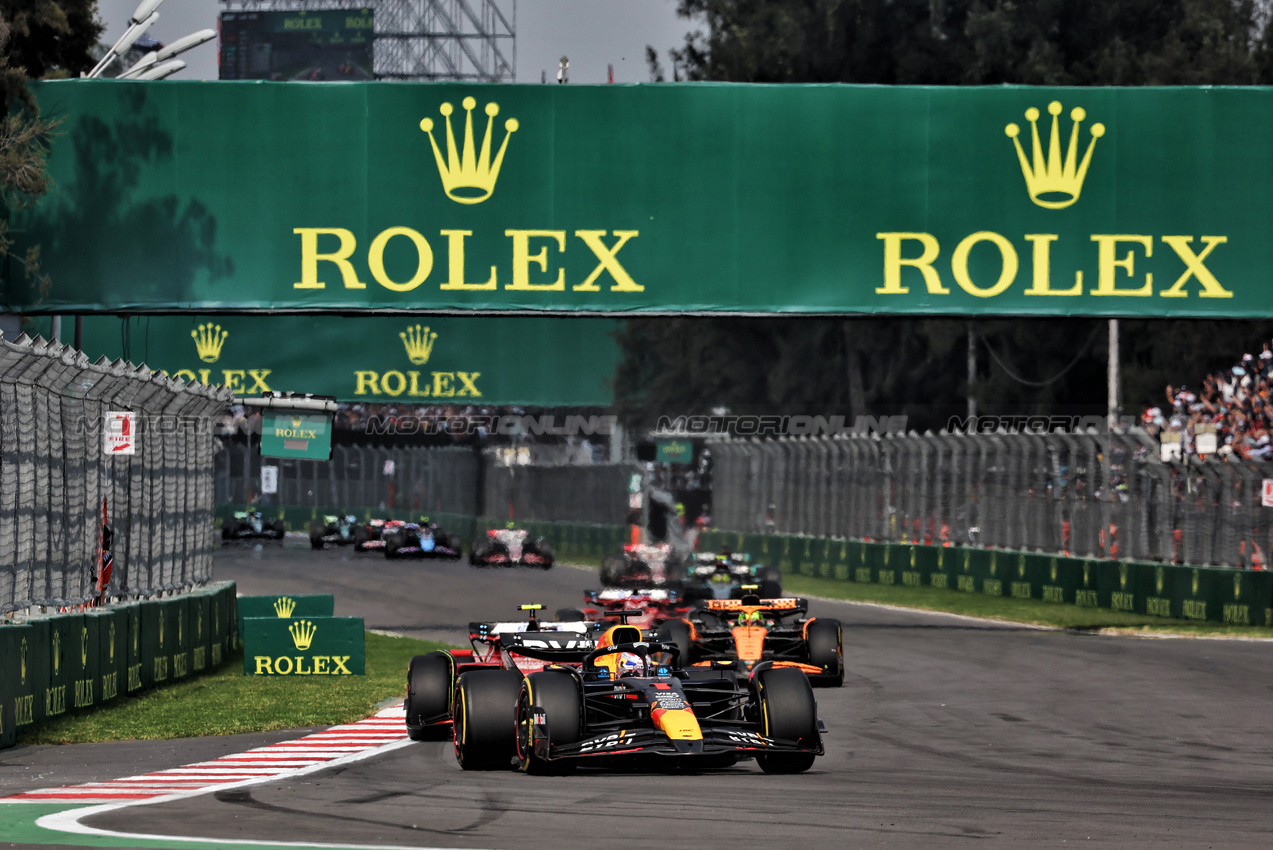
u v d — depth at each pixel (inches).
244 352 7229.3
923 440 5521.7
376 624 4138.8
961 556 5039.4
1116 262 3275.1
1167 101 3284.9
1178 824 1225.4
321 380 7293.3
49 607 2257.6
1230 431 5295.3
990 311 3257.9
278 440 3659.0
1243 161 3277.6
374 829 1173.1
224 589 3132.4
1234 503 3959.2
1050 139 3277.6
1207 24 7190.0
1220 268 3277.6
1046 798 1385.3
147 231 3250.5
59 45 3666.3
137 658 2450.8
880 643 3472.0
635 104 3267.7
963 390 7544.3
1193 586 3976.4
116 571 2610.7
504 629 1974.7
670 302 3253.0
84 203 3250.5
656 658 1748.3
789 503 6555.1
